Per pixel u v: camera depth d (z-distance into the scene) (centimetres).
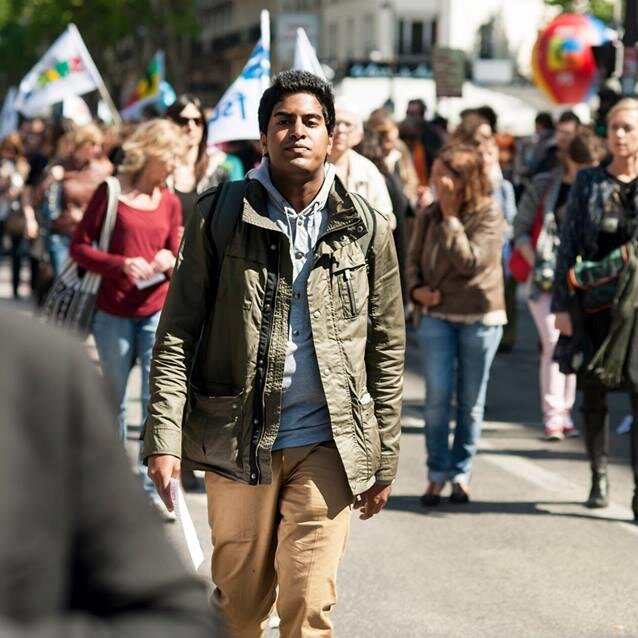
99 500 264
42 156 3164
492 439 1862
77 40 3111
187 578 271
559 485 1583
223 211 793
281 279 788
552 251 1817
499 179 2138
